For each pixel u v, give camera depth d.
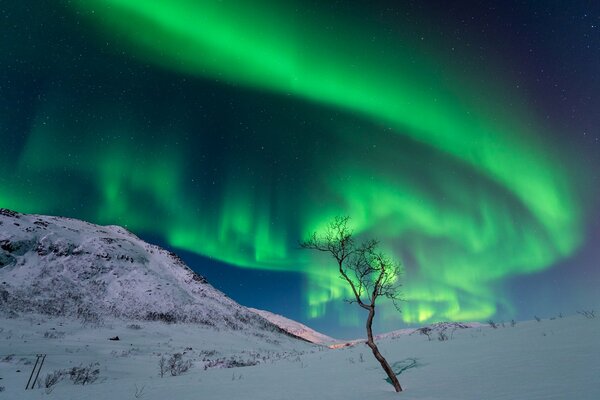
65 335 34.78
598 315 12.84
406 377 8.52
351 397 7.08
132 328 48.03
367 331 7.99
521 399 4.95
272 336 72.19
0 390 10.96
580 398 4.55
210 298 80.50
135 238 102.69
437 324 24.42
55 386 11.76
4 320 35.78
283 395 8.08
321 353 21.47
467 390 6.08
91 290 62.41
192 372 17.16
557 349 8.52
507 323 18.16
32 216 80.25
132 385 11.38
